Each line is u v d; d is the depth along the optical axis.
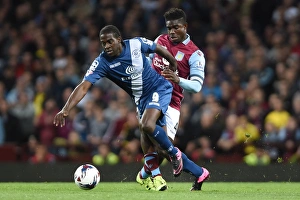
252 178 38.12
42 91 52.59
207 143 42.78
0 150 44.91
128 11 59.12
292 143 42.50
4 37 60.09
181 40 29.02
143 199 21.78
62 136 47.16
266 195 24.64
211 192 26.36
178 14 28.69
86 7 61.00
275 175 38.31
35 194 23.77
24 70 56.97
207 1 59.31
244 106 46.88
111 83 51.22
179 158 26.39
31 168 39.22
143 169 28.55
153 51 27.00
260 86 51.34
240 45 55.81
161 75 27.41
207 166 38.12
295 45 54.38
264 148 42.75
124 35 57.28
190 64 28.69
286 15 57.00
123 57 26.25
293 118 43.41
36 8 62.38
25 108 49.44
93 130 46.56
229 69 51.81
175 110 29.06
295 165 38.34
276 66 52.38
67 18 60.44
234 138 42.72
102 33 25.89
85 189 26.50
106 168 38.03
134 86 26.77
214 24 57.41
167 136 26.52
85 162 40.72
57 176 39.00
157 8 58.66
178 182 37.28
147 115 25.98
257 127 43.97
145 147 27.31
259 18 59.12
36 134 48.22
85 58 56.97
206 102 44.81
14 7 62.62
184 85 27.38
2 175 39.34
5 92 54.41
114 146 44.09
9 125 48.94
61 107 51.03
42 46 58.47
